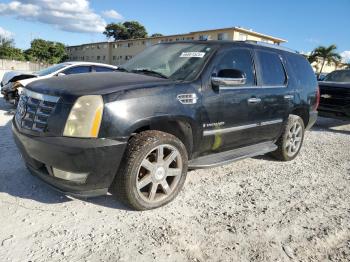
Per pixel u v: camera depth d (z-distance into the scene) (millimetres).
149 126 3682
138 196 3432
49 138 3137
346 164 5938
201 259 2818
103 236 3037
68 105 3139
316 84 6219
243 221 3496
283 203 4027
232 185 4461
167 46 4797
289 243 3166
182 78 3914
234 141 4496
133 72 4266
